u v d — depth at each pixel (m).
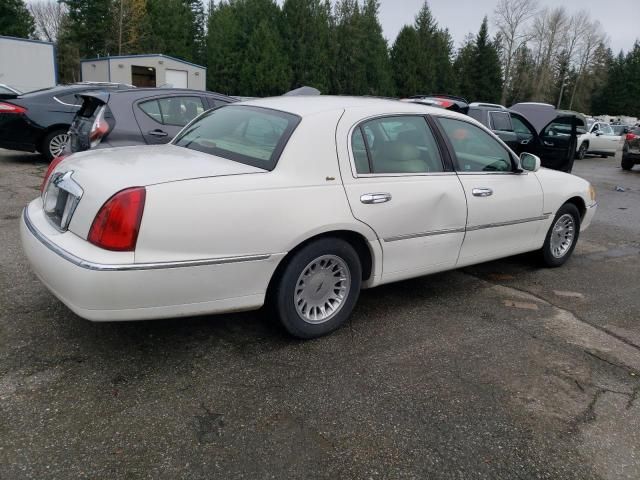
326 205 3.25
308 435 2.54
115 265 2.63
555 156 10.23
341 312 3.58
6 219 5.97
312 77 49.06
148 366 3.06
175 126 6.69
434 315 4.05
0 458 2.28
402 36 56.78
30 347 3.18
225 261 2.91
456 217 4.04
